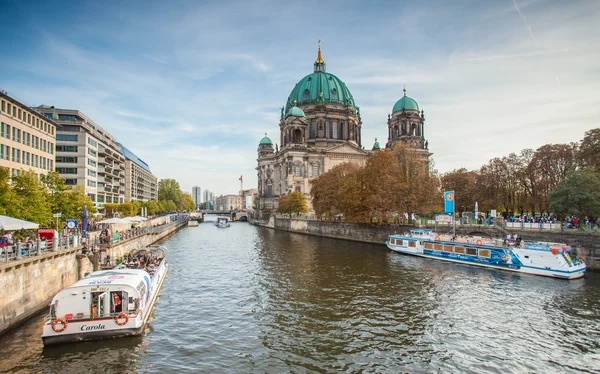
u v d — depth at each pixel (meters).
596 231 48.28
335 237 95.06
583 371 21.67
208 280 43.47
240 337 26.12
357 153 160.50
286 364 22.12
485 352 24.00
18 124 58.94
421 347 24.66
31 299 28.83
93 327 24.80
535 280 42.69
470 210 94.31
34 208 42.97
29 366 21.44
